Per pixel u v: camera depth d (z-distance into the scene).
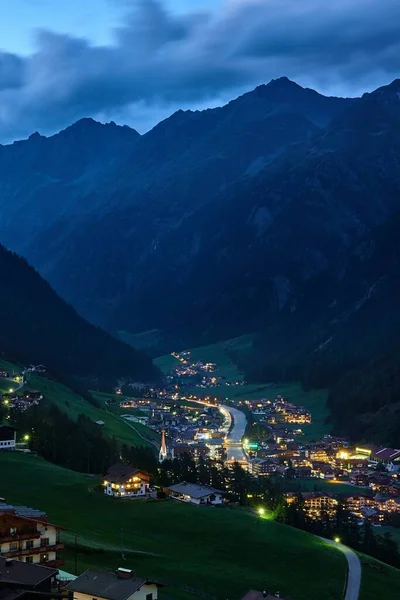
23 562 96.38
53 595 88.44
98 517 172.38
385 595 149.25
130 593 95.38
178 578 135.25
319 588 147.38
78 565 127.19
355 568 161.38
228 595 132.00
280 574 151.38
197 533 167.50
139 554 143.75
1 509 121.25
